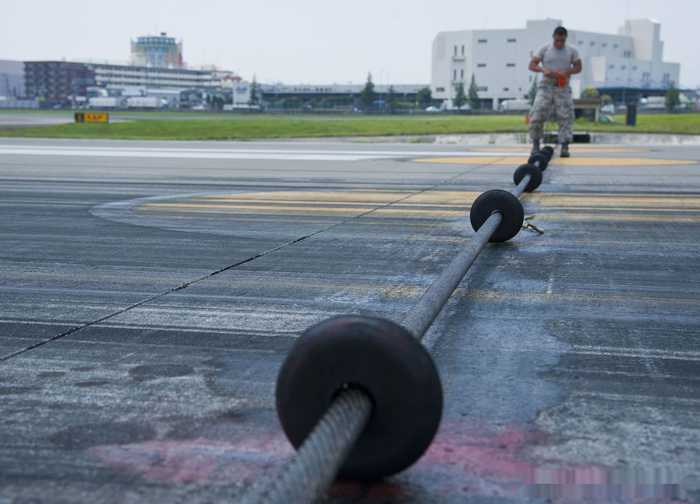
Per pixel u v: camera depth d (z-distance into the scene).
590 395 2.24
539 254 4.42
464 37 166.88
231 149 16.53
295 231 5.22
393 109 151.50
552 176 9.54
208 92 191.62
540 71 12.70
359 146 18.36
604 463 1.81
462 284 3.66
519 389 2.29
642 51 186.62
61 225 5.50
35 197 7.21
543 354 2.62
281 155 14.23
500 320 3.04
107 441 1.93
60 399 2.20
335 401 1.50
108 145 18.19
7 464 1.80
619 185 8.40
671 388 2.30
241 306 3.24
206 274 3.87
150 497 1.64
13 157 13.09
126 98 174.50
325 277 3.80
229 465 1.80
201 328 2.91
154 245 4.69
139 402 2.18
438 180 8.98
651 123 38.44
